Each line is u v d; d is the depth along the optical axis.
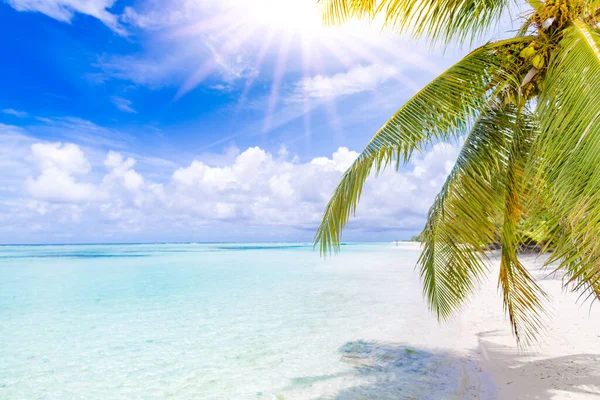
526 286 3.78
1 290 13.20
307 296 10.87
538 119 2.77
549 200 2.27
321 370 4.69
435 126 3.51
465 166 3.77
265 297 10.87
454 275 3.80
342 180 3.73
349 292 11.55
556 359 4.22
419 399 3.59
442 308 4.00
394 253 42.50
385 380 4.17
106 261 31.44
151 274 18.81
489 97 3.79
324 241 3.70
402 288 12.30
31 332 7.29
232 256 39.28
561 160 2.10
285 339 6.27
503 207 3.63
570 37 2.71
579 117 2.01
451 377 4.08
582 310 6.92
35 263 29.08
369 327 6.89
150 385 4.47
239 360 5.26
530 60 3.54
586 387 3.38
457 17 3.90
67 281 15.95
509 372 3.95
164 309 9.45
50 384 4.59
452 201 3.75
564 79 2.40
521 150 3.68
